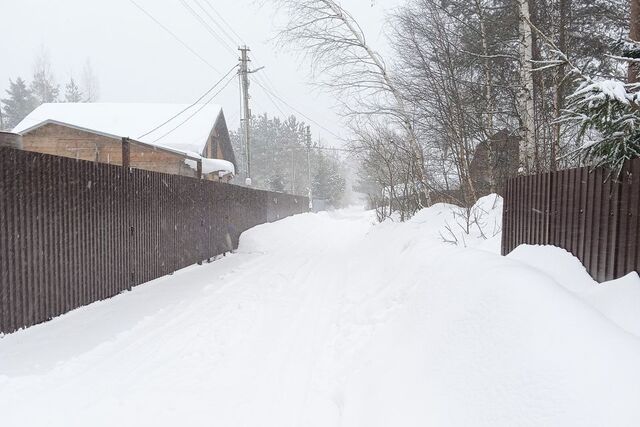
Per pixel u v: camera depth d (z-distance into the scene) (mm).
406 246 7570
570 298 2527
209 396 3492
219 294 6898
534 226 4734
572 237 3869
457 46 11180
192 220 9938
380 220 17109
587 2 10195
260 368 4055
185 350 4473
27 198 4773
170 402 3379
